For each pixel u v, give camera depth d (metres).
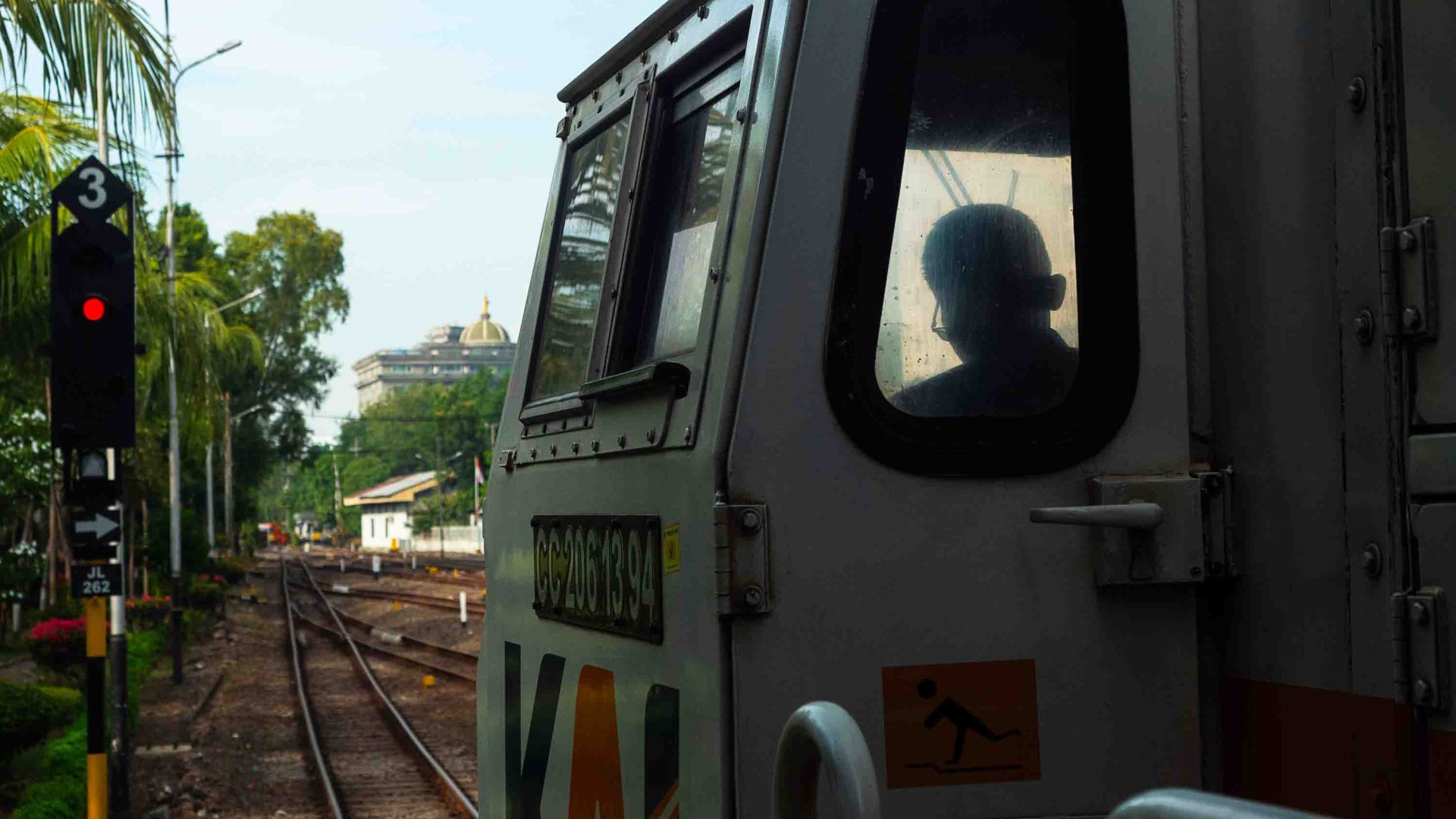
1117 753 1.95
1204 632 2.00
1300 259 1.87
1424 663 1.62
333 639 33.00
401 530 128.00
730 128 2.28
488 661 3.41
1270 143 1.93
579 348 2.87
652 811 2.20
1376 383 1.72
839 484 1.94
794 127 2.00
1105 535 1.94
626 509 2.37
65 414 8.18
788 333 1.96
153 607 30.44
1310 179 1.85
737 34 2.32
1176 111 2.07
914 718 1.92
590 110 3.15
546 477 2.91
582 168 3.18
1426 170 1.65
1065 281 2.04
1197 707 1.96
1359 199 1.75
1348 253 1.77
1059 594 1.95
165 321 16.45
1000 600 1.94
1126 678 1.96
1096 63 2.07
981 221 2.04
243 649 30.69
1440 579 1.61
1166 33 2.08
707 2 2.47
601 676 2.49
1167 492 1.95
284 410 63.69
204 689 22.56
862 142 2.01
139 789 14.05
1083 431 1.99
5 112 11.41
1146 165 2.05
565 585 2.73
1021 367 2.01
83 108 8.43
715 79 2.40
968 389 2.00
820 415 1.95
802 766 1.55
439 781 13.77
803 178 1.99
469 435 117.12
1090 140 2.06
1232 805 0.95
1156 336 2.02
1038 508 1.94
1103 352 2.02
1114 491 1.95
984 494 1.96
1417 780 1.64
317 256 62.84
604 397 2.52
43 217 11.01
